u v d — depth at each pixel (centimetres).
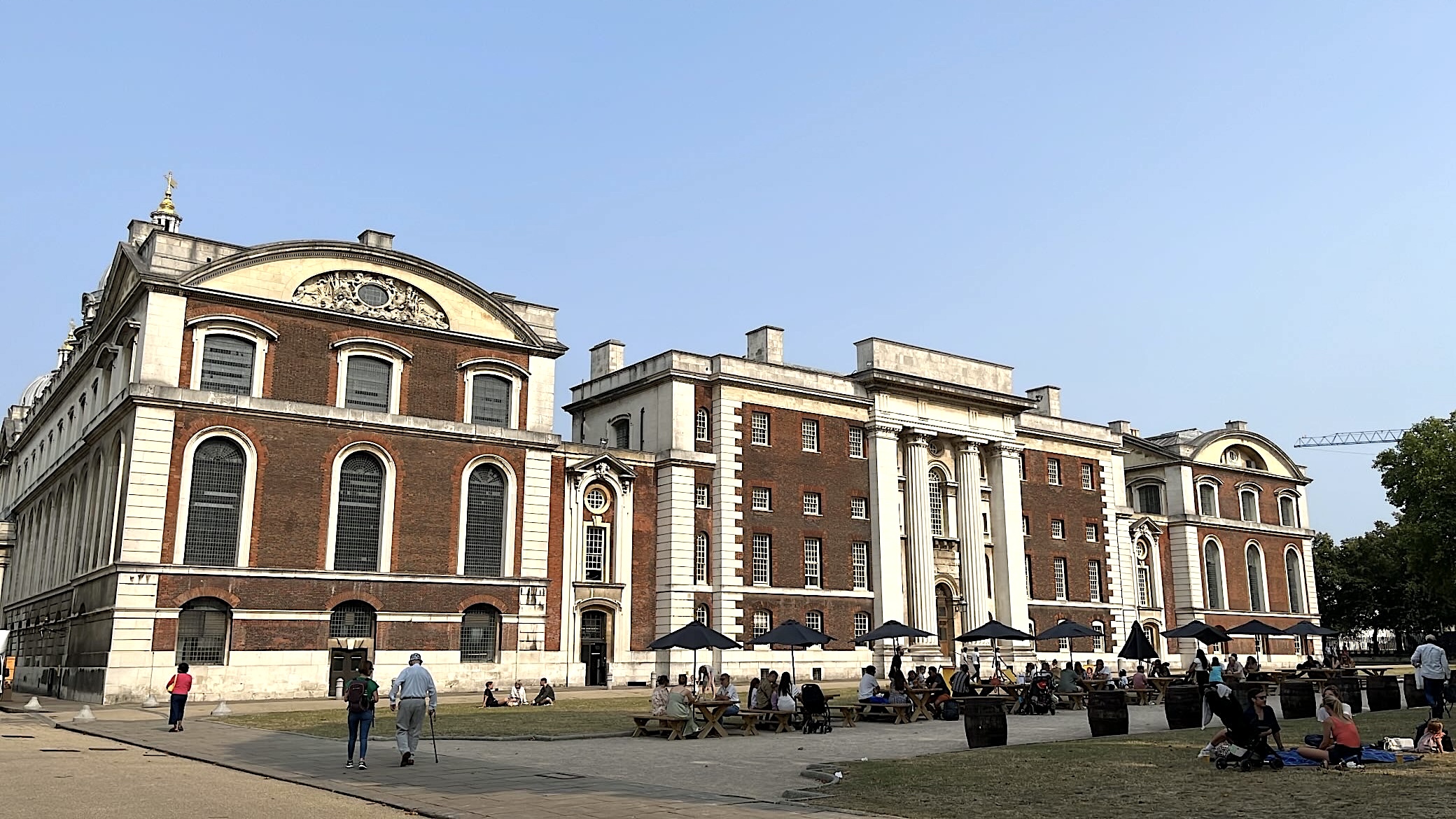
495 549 5809
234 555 5047
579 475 6194
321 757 2694
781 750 2880
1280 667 9731
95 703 4784
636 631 6272
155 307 5025
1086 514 8394
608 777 2278
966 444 7625
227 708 4194
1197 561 9250
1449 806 1642
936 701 4031
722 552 6450
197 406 5025
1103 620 8275
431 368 5762
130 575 4756
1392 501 8588
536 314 6291
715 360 6731
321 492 5303
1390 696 3644
